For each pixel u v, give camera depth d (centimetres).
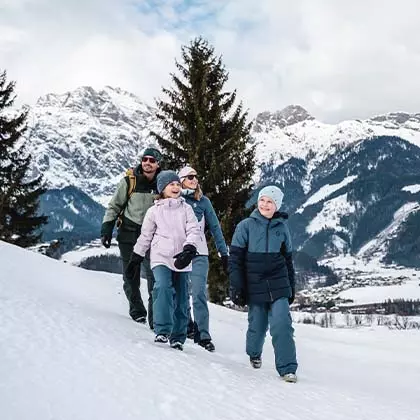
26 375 307
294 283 527
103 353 387
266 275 510
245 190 1981
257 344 529
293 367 484
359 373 683
